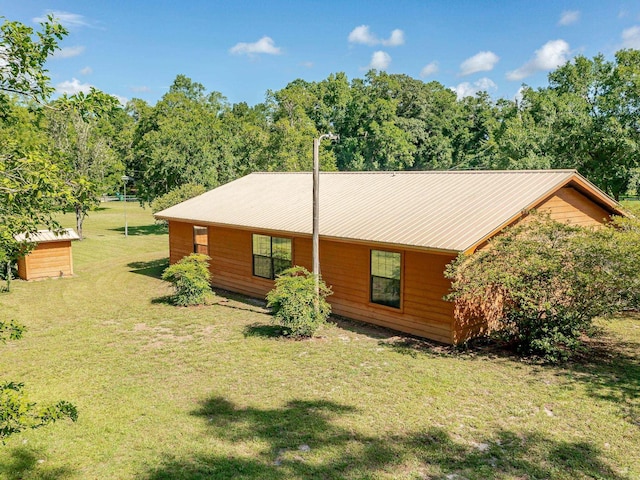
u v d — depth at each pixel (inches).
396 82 2396.7
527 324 385.1
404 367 362.3
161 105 1883.6
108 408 298.4
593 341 419.8
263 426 270.2
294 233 529.0
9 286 663.1
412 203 513.3
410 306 452.8
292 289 441.7
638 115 979.9
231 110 2977.4
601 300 354.3
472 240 387.9
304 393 317.1
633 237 355.6
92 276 784.3
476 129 2608.3
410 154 2261.3
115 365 377.4
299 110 1838.1
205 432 264.7
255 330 473.7
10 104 214.8
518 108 1566.2
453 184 533.3
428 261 431.8
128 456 241.8
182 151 1350.9
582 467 222.7
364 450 241.0
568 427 262.2
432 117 2482.8
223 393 319.6
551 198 476.7
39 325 499.2
